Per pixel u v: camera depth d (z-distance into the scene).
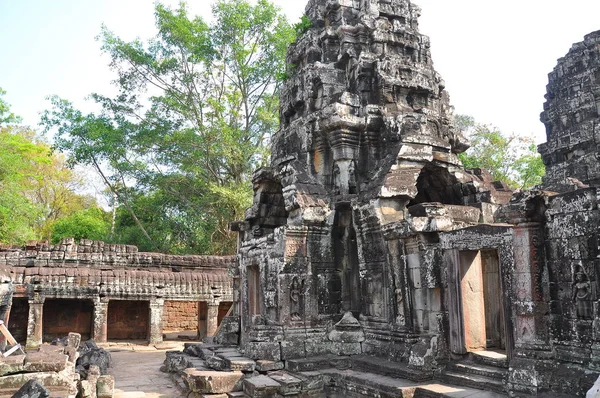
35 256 22.69
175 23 29.48
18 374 8.45
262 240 13.40
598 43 18.83
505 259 8.34
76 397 9.95
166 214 32.44
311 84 14.54
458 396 7.95
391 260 11.05
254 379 10.63
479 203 12.31
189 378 11.09
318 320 12.44
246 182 30.80
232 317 15.59
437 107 14.66
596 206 7.14
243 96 31.70
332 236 12.96
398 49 14.74
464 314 9.40
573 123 19.06
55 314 23.16
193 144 29.28
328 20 15.78
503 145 33.41
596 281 7.09
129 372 15.09
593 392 5.96
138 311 24.98
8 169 29.00
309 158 13.79
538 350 7.59
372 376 10.07
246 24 29.91
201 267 25.58
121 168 29.64
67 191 44.44
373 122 13.31
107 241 32.69
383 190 11.57
